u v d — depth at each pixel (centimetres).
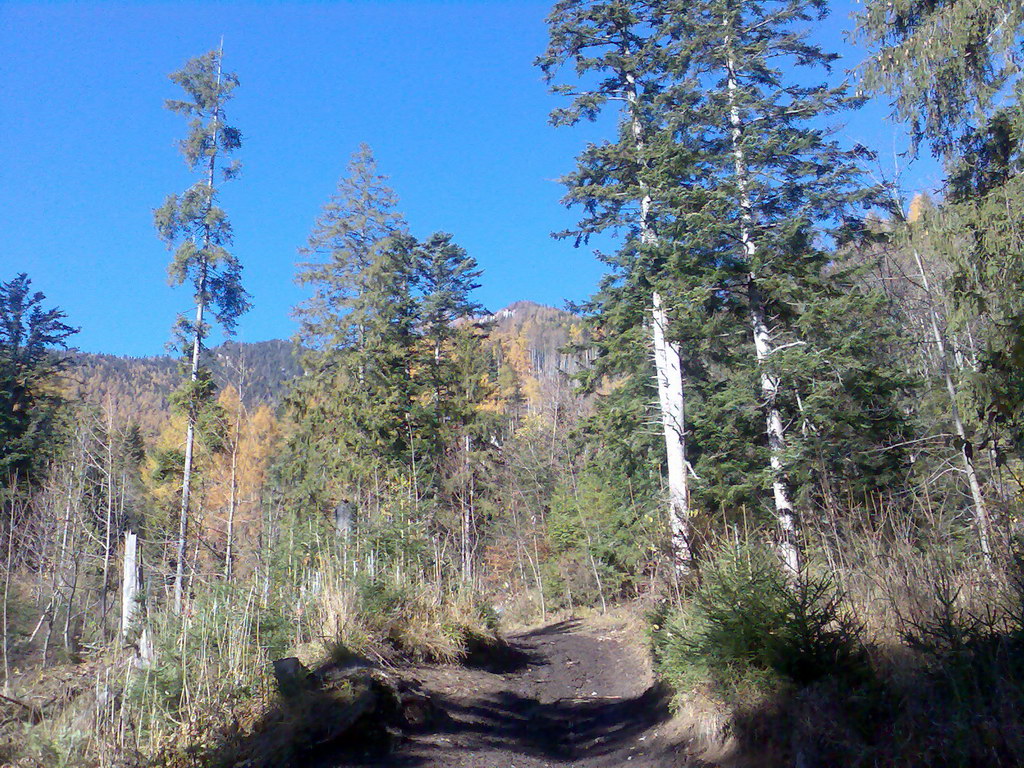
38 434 2922
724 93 1595
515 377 4991
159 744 648
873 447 1206
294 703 698
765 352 1331
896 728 480
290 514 1294
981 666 480
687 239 1299
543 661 1349
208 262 2617
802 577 675
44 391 3444
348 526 1175
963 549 655
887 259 1511
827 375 1318
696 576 849
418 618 1075
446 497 2598
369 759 651
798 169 1503
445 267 3425
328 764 634
